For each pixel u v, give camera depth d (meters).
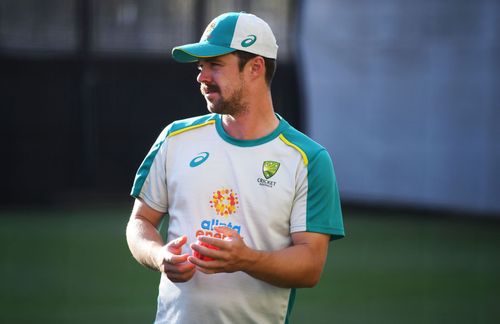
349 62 44.94
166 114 45.44
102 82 44.56
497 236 37.62
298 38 46.28
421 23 42.72
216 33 10.19
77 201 44.34
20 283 26.19
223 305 10.24
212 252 9.32
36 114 43.78
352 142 45.16
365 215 44.28
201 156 10.41
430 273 29.23
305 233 10.20
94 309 22.92
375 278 28.23
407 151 43.59
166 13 45.25
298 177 10.24
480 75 40.94
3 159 43.47
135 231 10.66
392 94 43.78
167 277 9.85
